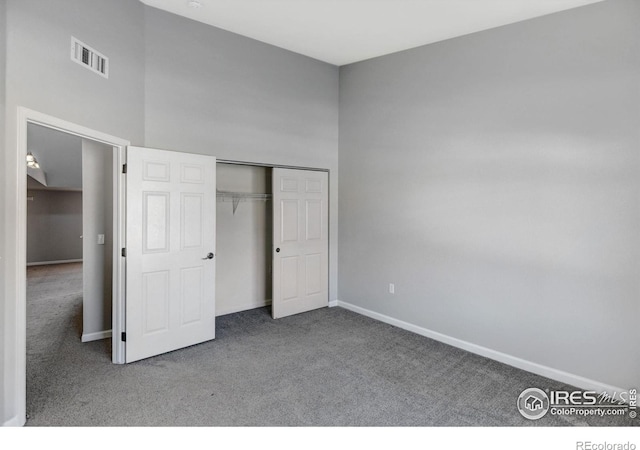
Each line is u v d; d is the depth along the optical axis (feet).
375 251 15.47
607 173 9.50
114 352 10.94
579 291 10.02
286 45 14.43
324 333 13.74
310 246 16.22
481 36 11.91
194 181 12.10
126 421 8.00
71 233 31.30
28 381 9.76
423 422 8.17
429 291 13.53
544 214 10.61
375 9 11.23
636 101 9.04
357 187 16.16
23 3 7.53
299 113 15.62
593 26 9.64
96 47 9.65
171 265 11.64
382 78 15.02
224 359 11.33
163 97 12.00
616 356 9.45
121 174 10.73
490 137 11.73
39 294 19.43
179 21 12.26
